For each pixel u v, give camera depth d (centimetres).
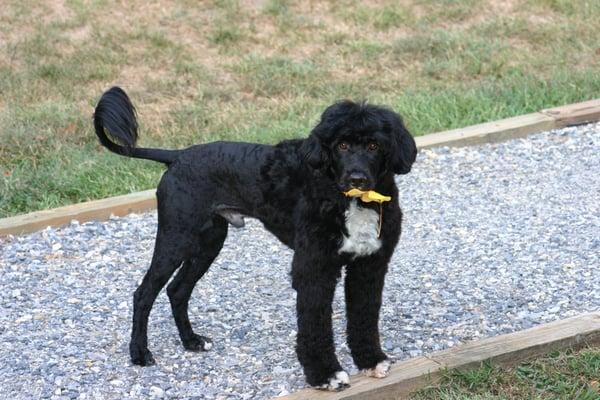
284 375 804
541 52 1720
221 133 1412
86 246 1105
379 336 815
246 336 886
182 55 1669
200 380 806
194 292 982
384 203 738
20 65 1594
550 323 830
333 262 744
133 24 1738
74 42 1673
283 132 1384
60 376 812
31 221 1148
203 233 830
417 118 1451
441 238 1092
